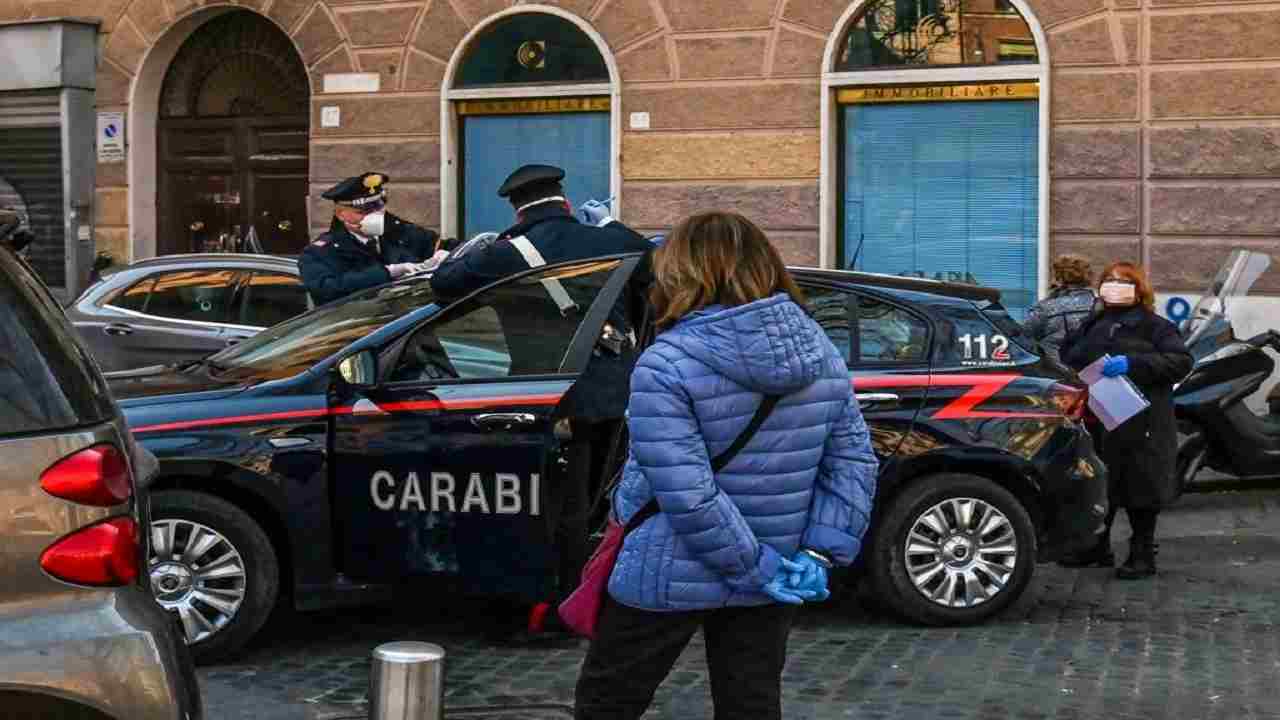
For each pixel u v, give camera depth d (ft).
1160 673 24.63
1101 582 31.81
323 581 24.61
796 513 14.87
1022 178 51.47
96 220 65.41
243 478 24.25
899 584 27.22
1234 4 48.08
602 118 56.49
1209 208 48.67
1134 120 49.37
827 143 53.06
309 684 23.66
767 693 15.15
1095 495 28.04
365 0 59.31
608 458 23.21
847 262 53.67
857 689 23.58
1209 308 40.88
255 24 63.52
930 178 52.60
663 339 14.67
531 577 23.47
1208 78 48.52
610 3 55.62
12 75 65.51
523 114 57.52
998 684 23.91
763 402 14.67
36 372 13.66
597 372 23.31
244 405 24.59
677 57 54.80
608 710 15.28
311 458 24.48
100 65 65.00
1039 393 27.68
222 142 64.44
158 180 65.51
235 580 24.48
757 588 14.69
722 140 54.29
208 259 43.60
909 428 27.07
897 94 52.60
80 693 13.23
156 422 24.26
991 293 28.27
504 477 23.63
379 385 24.52
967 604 27.43
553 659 25.14
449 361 24.62
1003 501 27.45
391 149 59.11
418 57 58.54
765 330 14.49
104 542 13.48
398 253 35.22
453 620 27.81
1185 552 34.86
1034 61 50.83
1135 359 31.60
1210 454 39.88
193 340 42.37
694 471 14.30
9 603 13.19
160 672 13.53
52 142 65.57
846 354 27.27
